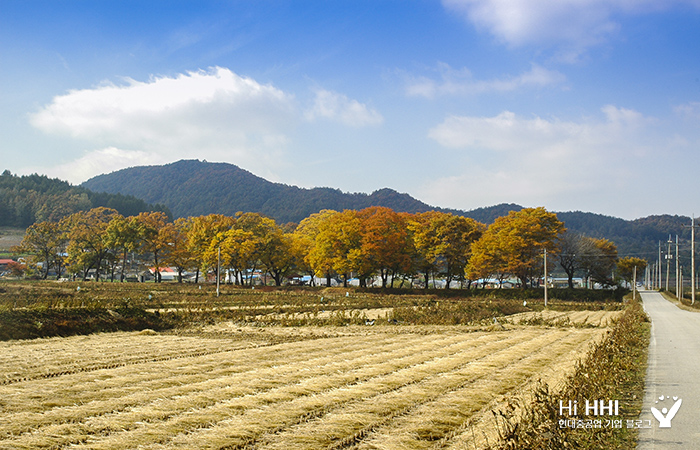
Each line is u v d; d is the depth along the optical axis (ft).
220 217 293.02
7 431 33.17
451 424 34.86
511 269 228.22
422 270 266.77
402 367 57.11
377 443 31.07
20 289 173.78
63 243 320.50
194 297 179.42
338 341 84.17
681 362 56.18
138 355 67.36
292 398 42.04
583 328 110.22
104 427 34.09
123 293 184.03
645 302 230.07
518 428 27.89
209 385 47.03
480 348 74.18
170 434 32.68
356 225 243.60
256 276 411.34
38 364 59.41
